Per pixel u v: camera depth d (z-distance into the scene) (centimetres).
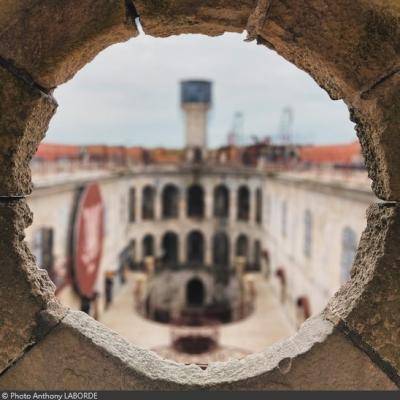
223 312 3962
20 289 305
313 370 304
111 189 3125
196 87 5106
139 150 4859
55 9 297
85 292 2225
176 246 4794
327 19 297
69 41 300
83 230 2150
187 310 3981
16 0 291
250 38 327
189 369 321
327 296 2047
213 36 335
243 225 4400
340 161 2033
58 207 1902
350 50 299
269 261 3709
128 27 311
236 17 307
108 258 3009
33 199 1633
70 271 2047
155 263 4372
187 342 2389
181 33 329
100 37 304
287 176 2944
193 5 302
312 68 330
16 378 309
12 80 300
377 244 314
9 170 301
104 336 323
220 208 4731
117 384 305
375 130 307
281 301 3050
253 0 298
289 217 2914
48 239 1830
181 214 4550
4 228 305
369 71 299
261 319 2795
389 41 294
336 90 328
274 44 327
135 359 317
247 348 2305
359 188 1602
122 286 3522
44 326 306
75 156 2616
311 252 2350
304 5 298
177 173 4509
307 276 2416
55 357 307
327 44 300
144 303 3269
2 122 301
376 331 305
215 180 4534
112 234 3164
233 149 5084
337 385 305
